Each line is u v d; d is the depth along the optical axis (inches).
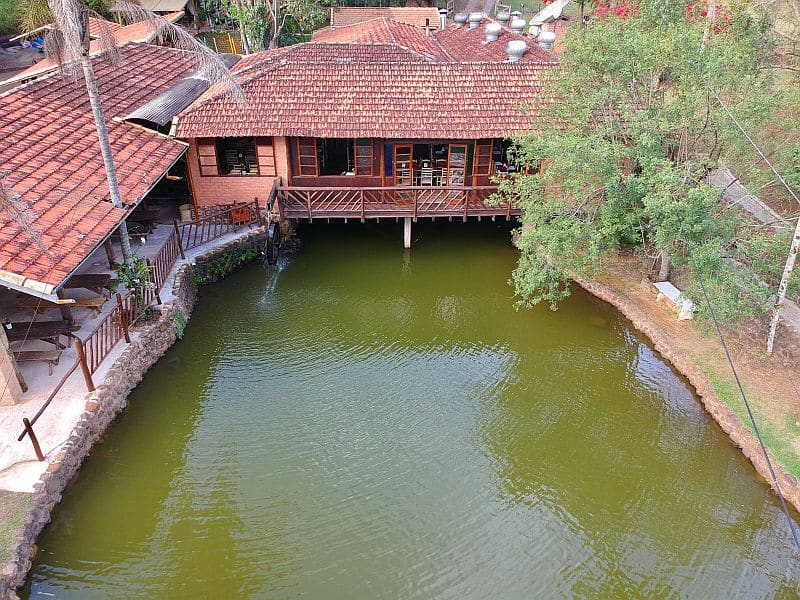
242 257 754.2
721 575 406.3
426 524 437.1
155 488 459.5
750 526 441.1
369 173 789.2
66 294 591.5
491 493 464.8
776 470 451.8
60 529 417.7
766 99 520.1
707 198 485.7
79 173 578.6
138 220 705.0
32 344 520.1
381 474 477.7
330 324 668.7
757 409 503.8
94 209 531.5
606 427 532.1
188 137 717.3
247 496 455.5
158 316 587.2
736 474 479.8
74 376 494.6
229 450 496.1
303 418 532.1
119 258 661.9
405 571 402.9
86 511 436.1
